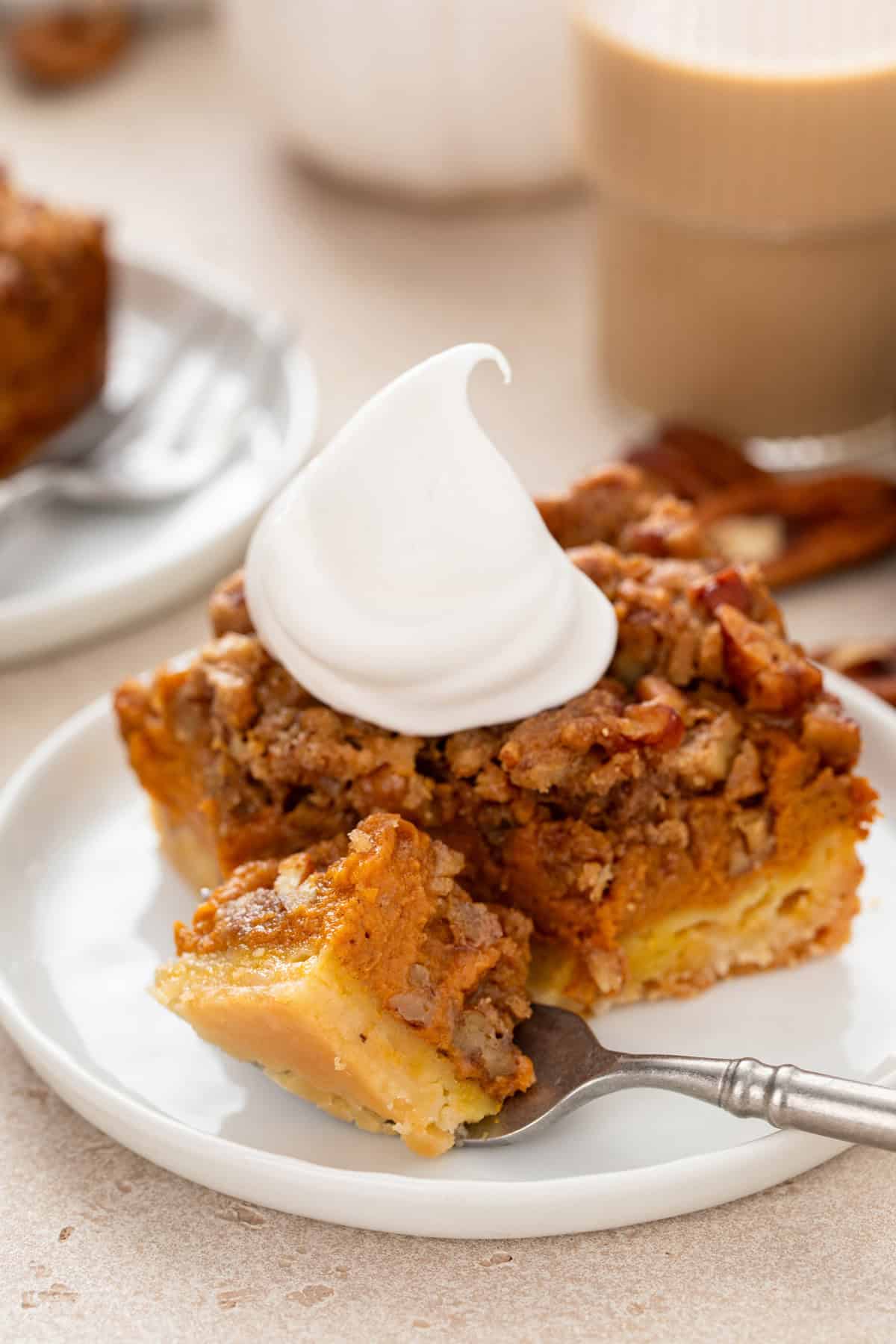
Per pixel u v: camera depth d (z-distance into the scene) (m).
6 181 0.60
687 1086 0.41
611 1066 0.42
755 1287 0.41
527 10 0.63
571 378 0.62
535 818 0.44
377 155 0.67
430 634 0.42
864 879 0.46
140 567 0.53
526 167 0.67
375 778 0.44
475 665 0.43
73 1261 0.41
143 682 0.47
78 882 0.47
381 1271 0.41
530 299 0.65
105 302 0.59
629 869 0.44
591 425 0.60
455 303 0.65
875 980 0.45
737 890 0.45
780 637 0.46
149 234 0.69
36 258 0.57
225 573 0.54
